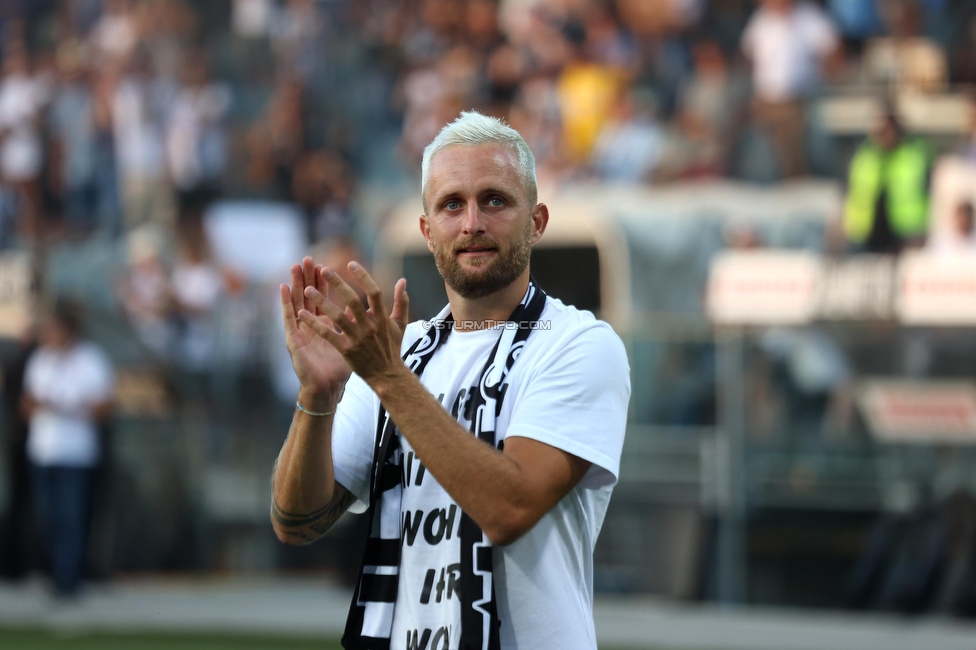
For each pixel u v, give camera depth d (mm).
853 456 23453
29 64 39000
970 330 22766
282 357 28797
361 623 7395
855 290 23625
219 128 37781
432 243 7617
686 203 31375
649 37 36438
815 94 33406
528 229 7461
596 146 34719
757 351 24172
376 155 37812
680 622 23203
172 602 26438
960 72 32750
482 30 38906
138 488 28156
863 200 29234
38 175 37531
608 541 24719
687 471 24391
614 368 7328
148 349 29188
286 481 7574
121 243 35562
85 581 27688
